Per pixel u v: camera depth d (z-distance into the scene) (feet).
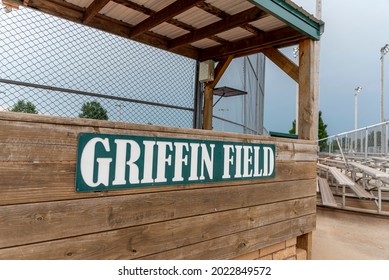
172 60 10.55
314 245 10.71
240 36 9.87
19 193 3.23
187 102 10.98
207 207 5.25
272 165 6.70
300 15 7.50
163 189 4.61
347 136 36.63
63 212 3.56
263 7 6.47
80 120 3.75
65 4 7.79
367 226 13.55
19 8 6.97
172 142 4.76
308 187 7.84
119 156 4.11
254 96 23.72
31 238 3.30
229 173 5.69
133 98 9.11
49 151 3.47
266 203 6.49
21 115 3.28
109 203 3.98
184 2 7.26
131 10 8.36
